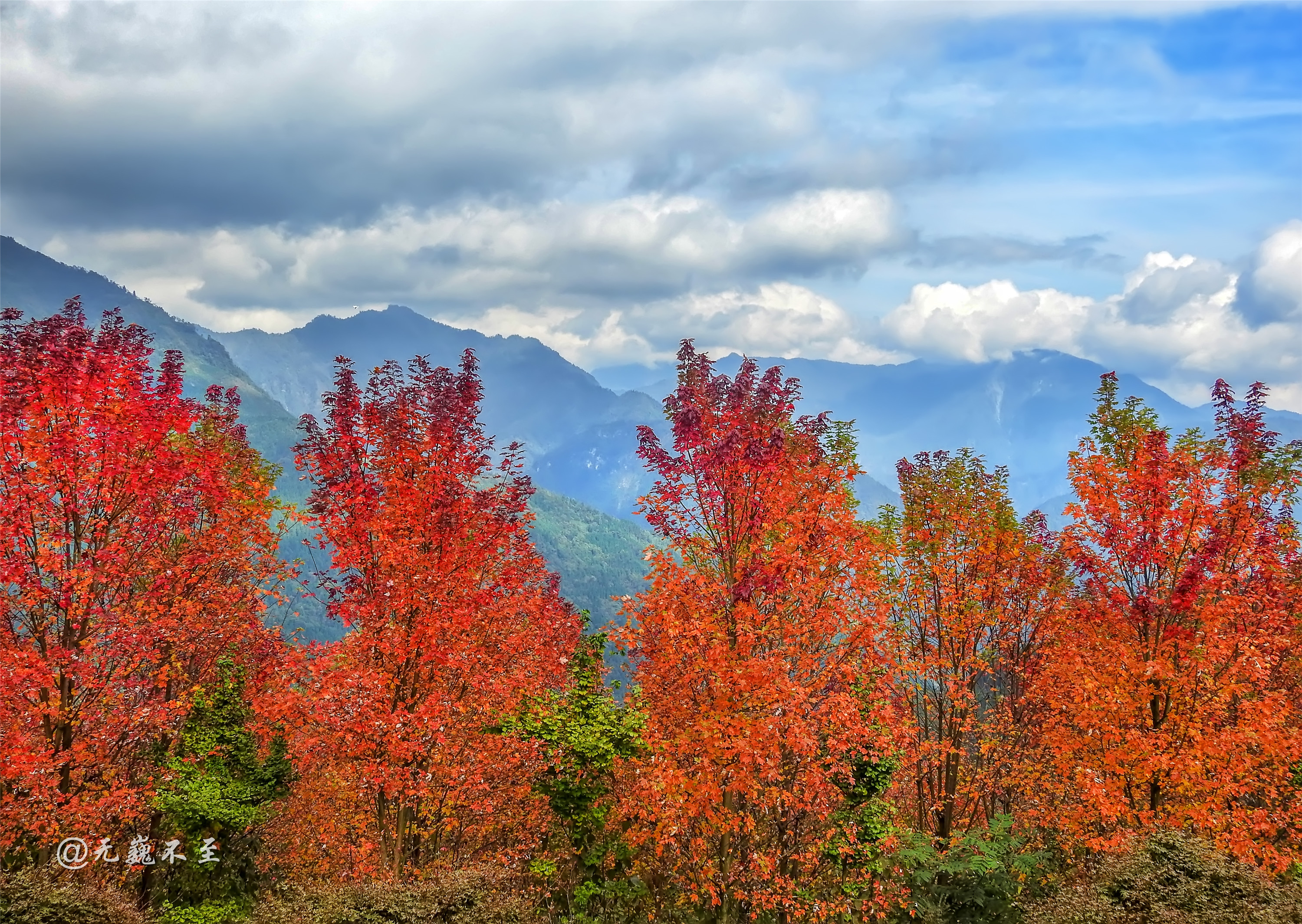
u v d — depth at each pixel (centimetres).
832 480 1452
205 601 1758
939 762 1873
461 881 1402
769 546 1391
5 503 1361
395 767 1473
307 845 2194
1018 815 2098
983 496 1850
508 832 2039
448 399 1608
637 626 1434
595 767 1973
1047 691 1847
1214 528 1545
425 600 1532
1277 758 1555
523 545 1811
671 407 1416
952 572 1806
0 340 1390
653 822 1736
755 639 1332
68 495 1439
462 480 1634
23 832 1419
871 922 1608
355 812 1812
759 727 1243
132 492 1537
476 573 1673
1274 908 1154
